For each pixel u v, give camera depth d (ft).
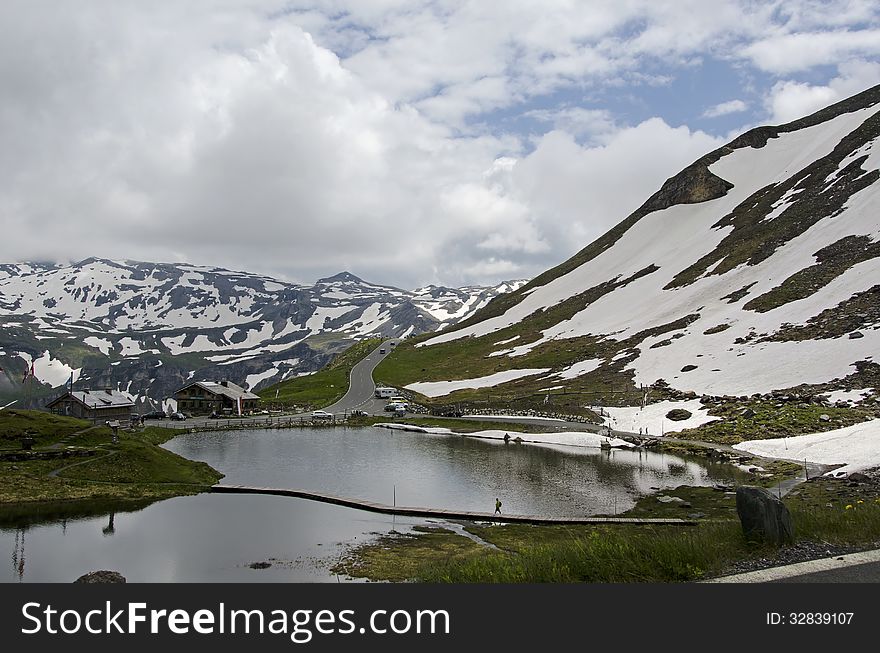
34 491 204.44
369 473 255.09
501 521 173.68
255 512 187.42
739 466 231.09
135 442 269.44
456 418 432.25
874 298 378.73
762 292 474.49
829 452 221.05
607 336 554.87
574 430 339.98
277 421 460.14
